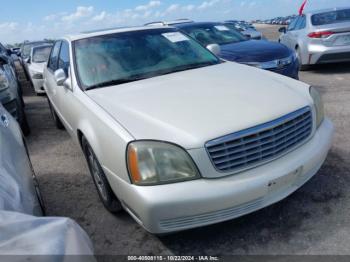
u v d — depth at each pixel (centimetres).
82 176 392
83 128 290
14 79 601
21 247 128
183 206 211
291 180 240
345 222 255
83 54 356
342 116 481
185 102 258
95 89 318
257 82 293
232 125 224
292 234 249
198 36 709
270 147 232
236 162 221
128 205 236
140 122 240
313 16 820
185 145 216
